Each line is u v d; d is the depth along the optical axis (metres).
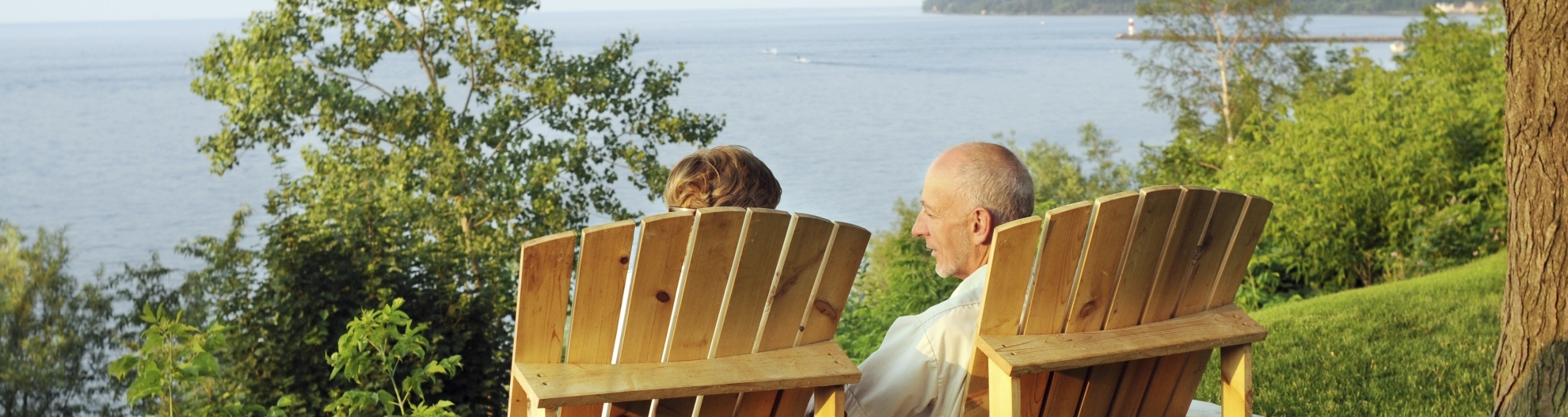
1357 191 9.37
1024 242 1.61
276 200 16.64
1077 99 170.50
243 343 9.92
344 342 3.03
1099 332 1.73
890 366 1.83
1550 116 2.43
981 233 1.92
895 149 128.12
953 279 6.24
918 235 2.04
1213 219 1.79
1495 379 2.76
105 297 25.22
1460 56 13.33
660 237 1.45
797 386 1.56
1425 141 9.67
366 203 11.20
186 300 23.30
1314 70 30.77
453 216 16.08
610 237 1.44
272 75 16.42
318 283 10.15
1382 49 147.12
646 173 19.30
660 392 1.46
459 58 18.66
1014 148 34.69
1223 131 30.78
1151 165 22.59
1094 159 33.69
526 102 19.02
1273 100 30.11
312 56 18.44
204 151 16.83
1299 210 9.50
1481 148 9.95
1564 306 2.48
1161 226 1.71
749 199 2.05
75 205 112.38
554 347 1.47
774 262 1.54
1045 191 32.56
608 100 19.20
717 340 1.55
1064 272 1.66
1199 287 1.87
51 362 24.64
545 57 19.27
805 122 154.62
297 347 9.95
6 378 24.28
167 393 2.63
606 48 19.39
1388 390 4.23
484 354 11.29
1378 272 9.58
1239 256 1.90
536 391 1.39
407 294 10.89
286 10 17.31
